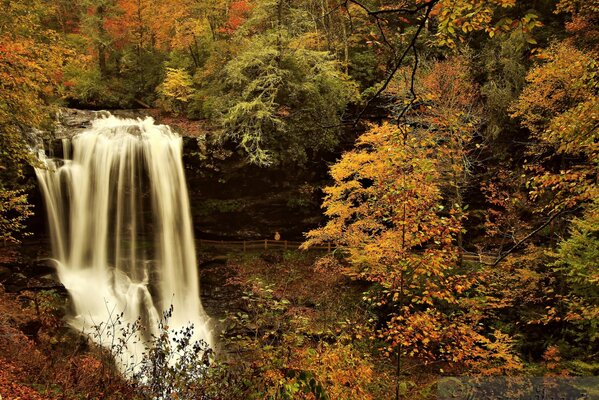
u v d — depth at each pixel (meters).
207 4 23.61
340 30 22.98
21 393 7.08
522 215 15.81
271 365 5.83
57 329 14.60
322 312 13.48
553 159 16.44
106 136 20.42
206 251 21.94
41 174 18.66
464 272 13.20
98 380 6.90
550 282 12.65
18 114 11.12
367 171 12.37
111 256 20.45
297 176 21.78
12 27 10.62
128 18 26.50
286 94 20.95
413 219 7.59
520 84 18.22
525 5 19.50
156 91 25.89
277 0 20.56
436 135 14.12
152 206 21.00
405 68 16.92
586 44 14.59
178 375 5.81
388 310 14.47
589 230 11.06
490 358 10.34
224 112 21.25
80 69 24.91
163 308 18.94
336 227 14.60
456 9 4.19
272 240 22.73
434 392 10.41
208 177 21.14
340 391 6.54
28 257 18.48
